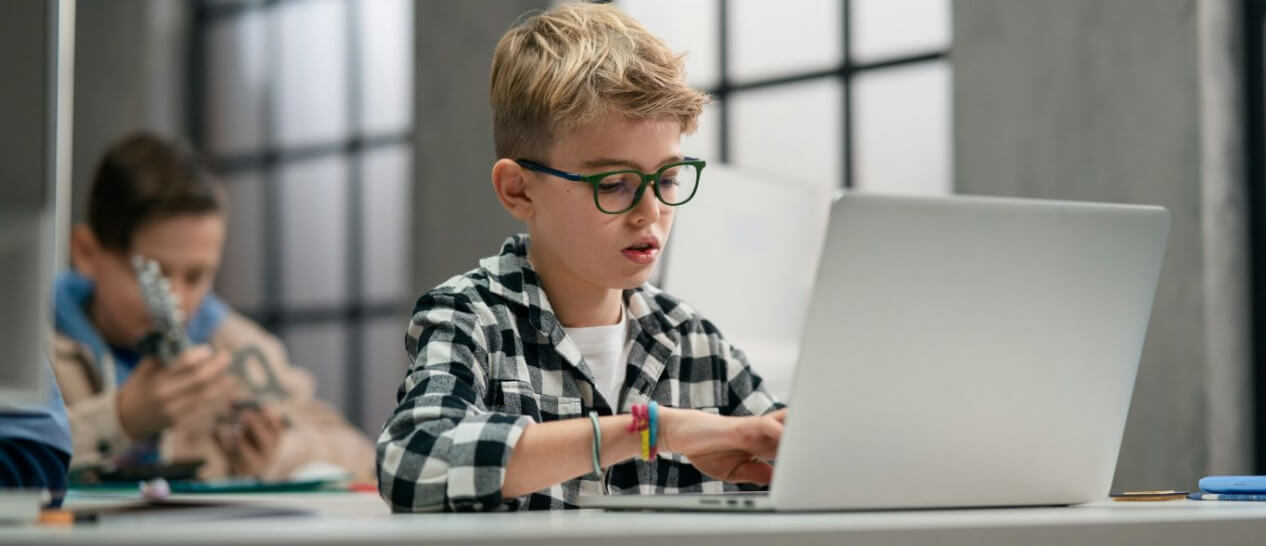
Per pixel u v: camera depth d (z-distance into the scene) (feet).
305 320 15.67
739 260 5.56
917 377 2.55
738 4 10.44
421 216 12.58
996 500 2.77
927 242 2.47
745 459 3.11
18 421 3.16
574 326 3.76
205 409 8.51
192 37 16.93
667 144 3.46
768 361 5.62
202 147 16.69
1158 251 2.82
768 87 10.27
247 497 4.66
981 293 2.58
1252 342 7.50
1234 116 7.57
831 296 2.40
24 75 2.19
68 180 14.60
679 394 3.92
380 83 15.06
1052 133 8.21
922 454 2.61
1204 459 7.39
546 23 3.74
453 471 2.74
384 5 15.05
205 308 9.75
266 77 16.22
